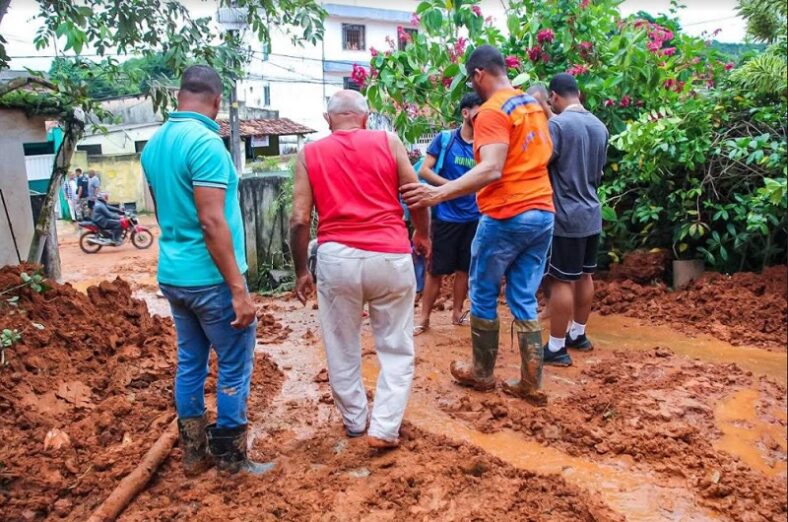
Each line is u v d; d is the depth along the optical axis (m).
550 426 3.94
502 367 4.95
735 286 6.39
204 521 3.01
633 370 4.84
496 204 4.06
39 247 6.68
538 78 7.38
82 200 17.84
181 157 3.05
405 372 3.63
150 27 6.75
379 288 3.50
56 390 4.07
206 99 3.24
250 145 27.14
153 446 3.53
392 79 7.36
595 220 4.79
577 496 3.24
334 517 3.04
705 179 6.83
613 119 7.50
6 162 6.95
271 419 4.10
